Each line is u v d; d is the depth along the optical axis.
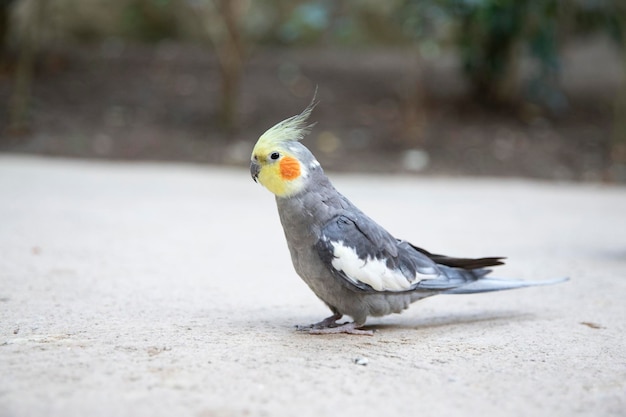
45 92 18.27
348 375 4.40
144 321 5.50
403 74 21.19
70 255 7.84
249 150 16.14
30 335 5.01
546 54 17.11
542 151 16.58
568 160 16.14
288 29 21.28
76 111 17.50
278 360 4.62
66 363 4.38
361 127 17.55
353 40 24.42
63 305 5.92
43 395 3.86
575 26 18.44
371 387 4.21
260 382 4.19
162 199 11.77
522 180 15.00
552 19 16.92
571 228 10.34
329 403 3.92
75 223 9.56
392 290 5.45
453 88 20.11
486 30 16.97
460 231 9.98
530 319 6.07
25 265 7.27
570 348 5.20
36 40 19.86
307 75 20.83
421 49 17.94
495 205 12.16
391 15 20.56
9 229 8.95
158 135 16.62
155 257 8.02
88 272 7.14
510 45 17.72
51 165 14.15
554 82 19.03
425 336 5.50
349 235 5.30
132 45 23.12
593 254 8.66
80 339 4.92
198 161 15.38
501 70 18.05
